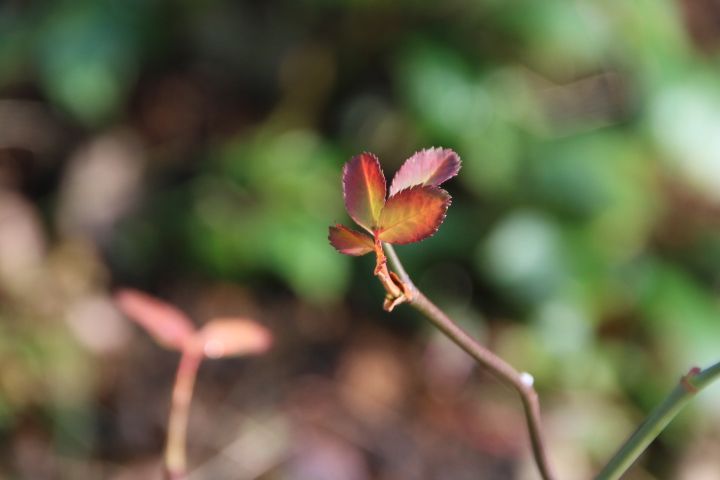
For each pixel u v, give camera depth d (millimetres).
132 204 1123
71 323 1012
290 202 1085
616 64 1208
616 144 1143
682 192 1185
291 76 1195
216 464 928
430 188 406
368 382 1044
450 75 1115
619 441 1032
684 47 1204
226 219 1079
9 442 922
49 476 911
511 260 1074
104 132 1162
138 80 1203
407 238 412
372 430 991
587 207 1089
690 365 1063
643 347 1090
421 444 988
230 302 1086
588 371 1069
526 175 1107
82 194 1119
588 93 1210
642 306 1093
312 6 1189
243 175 1107
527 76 1185
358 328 1096
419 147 1115
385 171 1137
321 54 1186
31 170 1142
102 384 983
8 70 1161
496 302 1098
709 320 1093
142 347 1026
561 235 1091
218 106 1211
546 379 1062
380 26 1158
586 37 1136
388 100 1161
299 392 1020
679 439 1030
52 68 1127
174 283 1093
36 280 1039
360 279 1108
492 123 1117
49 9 1169
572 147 1127
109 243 1097
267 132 1172
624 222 1104
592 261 1089
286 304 1102
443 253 1100
